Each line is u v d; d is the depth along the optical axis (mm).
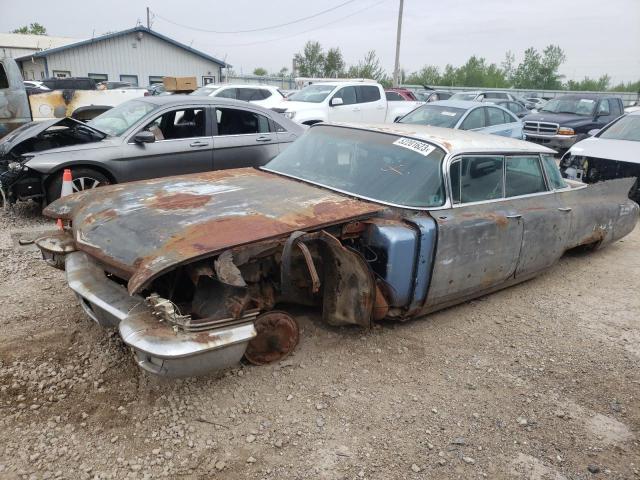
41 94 12375
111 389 3174
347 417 3100
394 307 3896
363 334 4020
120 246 3098
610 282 5594
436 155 4133
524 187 4793
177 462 2668
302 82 33594
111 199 3734
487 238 4152
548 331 4375
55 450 2682
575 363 3898
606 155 8195
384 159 4309
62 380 3229
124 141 6805
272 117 8062
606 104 14367
